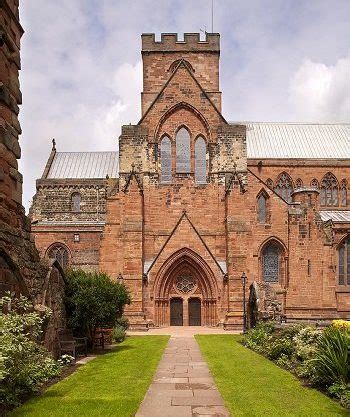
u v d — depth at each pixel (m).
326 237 55.38
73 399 15.55
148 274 50.84
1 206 16.81
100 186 75.75
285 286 54.53
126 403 15.02
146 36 64.62
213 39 64.31
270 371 21.88
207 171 53.97
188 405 15.19
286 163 68.00
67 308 28.33
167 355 28.06
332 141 73.31
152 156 53.62
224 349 31.05
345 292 58.69
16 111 18.39
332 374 17.14
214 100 63.75
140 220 51.50
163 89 54.62
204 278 51.28
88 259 66.25
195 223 53.09
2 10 17.22
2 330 13.79
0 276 16.58
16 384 15.69
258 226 55.03
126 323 46.44
